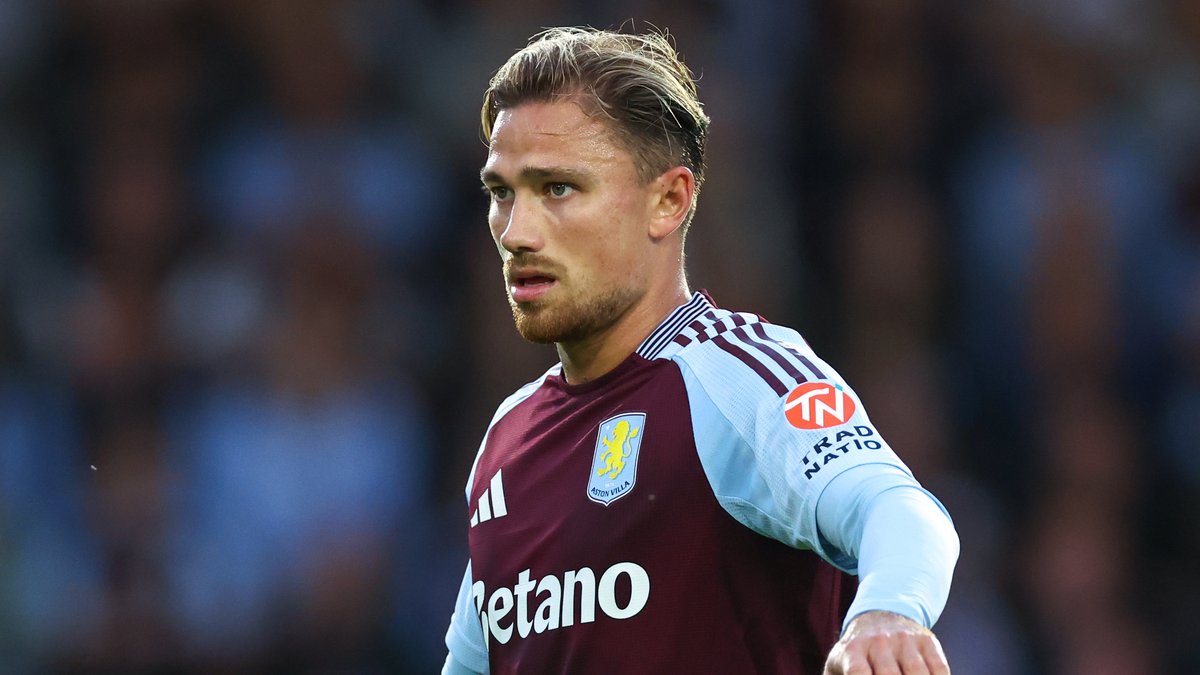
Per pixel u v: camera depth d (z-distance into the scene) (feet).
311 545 102.12
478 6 123.44
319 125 118.52
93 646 99.81
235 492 103.19
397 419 108.06
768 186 119.85
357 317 111.55
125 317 112.06
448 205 118.73
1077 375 115.14
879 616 31.83
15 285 114.01
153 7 123.44
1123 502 111.55
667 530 38.55
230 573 101.30
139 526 101.81
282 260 112.68
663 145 41.24
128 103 121.29
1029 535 109.81
